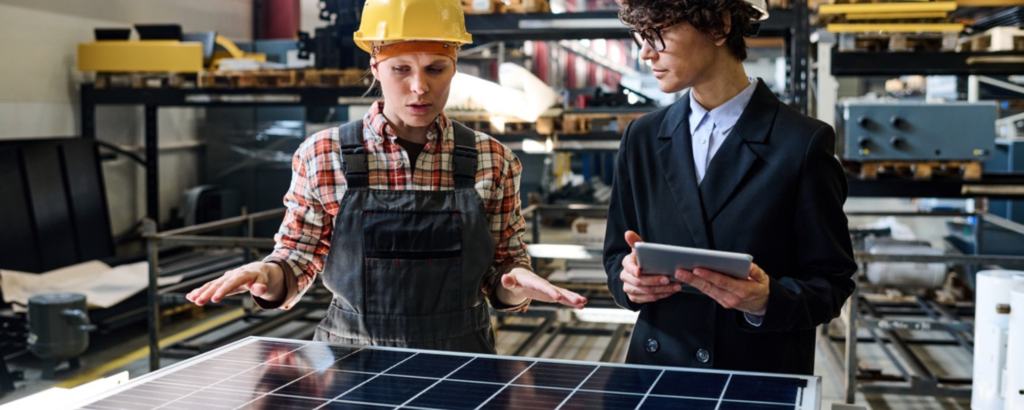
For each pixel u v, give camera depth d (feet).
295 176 6.59
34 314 14.55
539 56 33.17
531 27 15.89
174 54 20.57
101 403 4.23
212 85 20.27
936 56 14.40
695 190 5.73
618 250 6.30
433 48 5.95
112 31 21.30
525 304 6.77
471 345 6.46
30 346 14.74
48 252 18.72
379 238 6.28
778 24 15.74
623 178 6.25
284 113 25.52
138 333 18.53
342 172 6.40
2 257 17.56
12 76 19.76
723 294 4.87
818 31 16.08
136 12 23.79
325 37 19.97
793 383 4.59
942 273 16.65
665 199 5.91
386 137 6.37
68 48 21.49
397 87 6.05
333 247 6.37
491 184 6.56
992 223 18.38
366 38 6.01
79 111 21.89
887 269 16.74
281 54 25.63
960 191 14.05
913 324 12.87
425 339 6.31
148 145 22.50
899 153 13.84
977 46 15.60
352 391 4.43
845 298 5.57
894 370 15.94
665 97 19.36
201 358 5.09
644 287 5.16
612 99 17.29
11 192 18.04
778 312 5.08
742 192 5.64
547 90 16.47
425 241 6.29
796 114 5.68
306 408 4.15
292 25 29.71
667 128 5.98
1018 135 26.02
